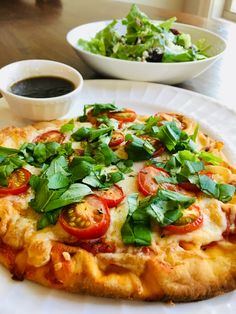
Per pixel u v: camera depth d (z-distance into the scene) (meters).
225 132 0.31
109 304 0.18
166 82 0.38
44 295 0.19
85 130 0.27
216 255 0.20
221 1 0.83
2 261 0.20
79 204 0.21
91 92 0.35
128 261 0.19
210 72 0.41
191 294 0.18
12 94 0.30
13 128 0.27
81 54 0.37
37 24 0.50
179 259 0.20
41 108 0.30
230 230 0.21
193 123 0.30
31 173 0.23
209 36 0.44
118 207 0.22
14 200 0.22
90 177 0.22
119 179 0.23
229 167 0.26
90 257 0.19
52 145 0.25
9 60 0.40
